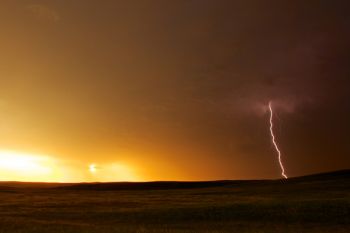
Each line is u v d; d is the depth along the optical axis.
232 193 77.06
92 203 58.06
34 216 44.59
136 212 46.81
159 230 35.31
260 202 51.72
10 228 35.69
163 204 55.28
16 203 58.25
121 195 78.25
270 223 39.81
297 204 47.69
